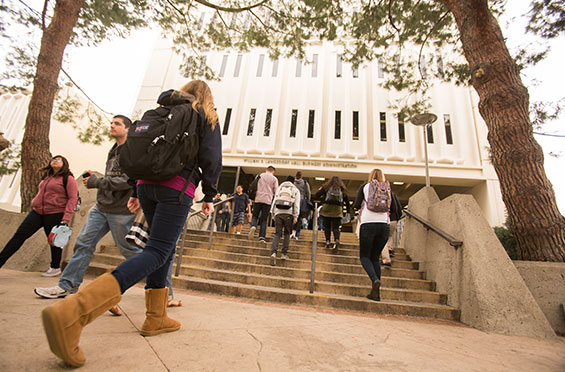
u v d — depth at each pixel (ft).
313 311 11.04
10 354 4.02
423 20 23.30
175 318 7.38
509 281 11.00
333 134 51.75
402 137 50.72
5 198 60.70
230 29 28.07
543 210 13.06
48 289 8.06
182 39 28.55
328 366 5.13
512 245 14.93
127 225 9.29
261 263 17.90
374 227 13.28
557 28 19.01
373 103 52.80
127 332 5.70
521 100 14.49
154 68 57.52
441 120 49.98
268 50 27.45
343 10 24.02
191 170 5.76
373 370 5.15
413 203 19.21
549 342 9.16
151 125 5.07
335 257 18.63
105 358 4.31
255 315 8.90
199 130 5.86
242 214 29.53
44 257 14.44
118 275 4.45
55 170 11.77
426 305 12.75
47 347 4.48
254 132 52.70
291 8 24.23
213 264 16.87
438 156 48.75
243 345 5.75
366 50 25.99
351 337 7.34
